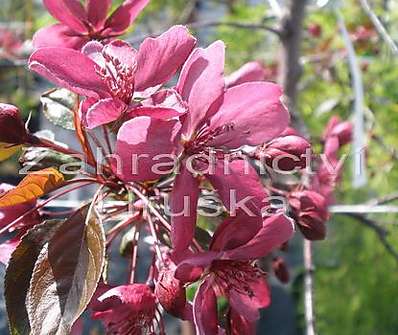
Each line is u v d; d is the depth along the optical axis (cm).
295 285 50
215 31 59
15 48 52
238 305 17
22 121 17
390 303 53
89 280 15
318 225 20
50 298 15
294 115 29
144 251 39
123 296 15
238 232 16
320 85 49
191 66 16
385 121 47
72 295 15
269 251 16
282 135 18
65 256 15
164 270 15
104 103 15
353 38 46
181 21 49
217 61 16
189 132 16
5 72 62
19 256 15
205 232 18
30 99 59
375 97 46
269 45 53
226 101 16
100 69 16
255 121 16
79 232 16
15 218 17
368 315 53
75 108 17
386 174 47
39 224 16
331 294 54
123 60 16
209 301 16
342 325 53
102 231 15
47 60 16
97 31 20
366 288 54
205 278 16
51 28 19
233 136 16
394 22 46
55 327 15
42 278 15
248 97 16
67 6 19
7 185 18
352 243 53
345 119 46
